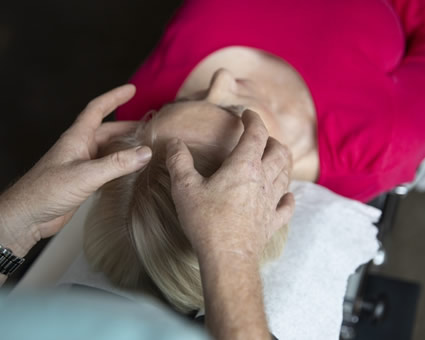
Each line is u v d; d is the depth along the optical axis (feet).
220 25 3.94
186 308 2.40
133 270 2.46
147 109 3.88
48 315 0.78
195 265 2.27
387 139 3.48
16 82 6.17
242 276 1.70
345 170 3.64
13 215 2.22
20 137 5.76
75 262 2.74
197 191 1.91
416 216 5.25
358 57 3.74
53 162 2.28
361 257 3.25
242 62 3.94
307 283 2.93
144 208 2.30
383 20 3.87
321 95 3.69
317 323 2.85
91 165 2.12
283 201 2.33
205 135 2.52
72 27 6.54
